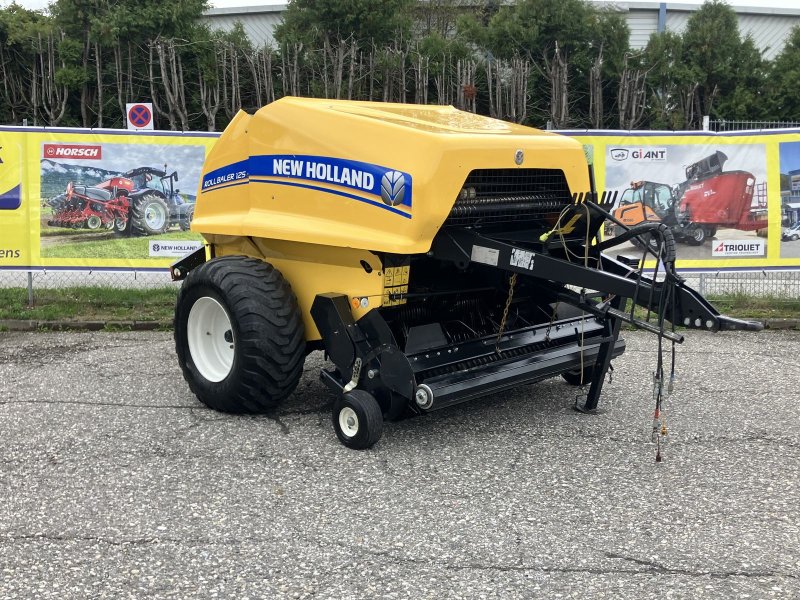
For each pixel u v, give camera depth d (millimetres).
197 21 26359
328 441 4934
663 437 5043
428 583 3275
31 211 8992
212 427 5195
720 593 3199
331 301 4828
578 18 24984
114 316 8891
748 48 25422
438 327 4973
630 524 3818
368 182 4605
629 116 22797
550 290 5348
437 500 4086
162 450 4777
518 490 4219
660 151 8875
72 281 10094
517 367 4969
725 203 8930
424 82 21312
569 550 3559
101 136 8961
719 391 6164
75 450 4777
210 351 5605
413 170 4398
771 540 3654
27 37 23875
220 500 4074
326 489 4215
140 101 23328
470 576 3332
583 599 3154
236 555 3506
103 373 6648
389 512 3943
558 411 5609
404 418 4953
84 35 23844
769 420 5434
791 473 4473
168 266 9242
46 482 4293
